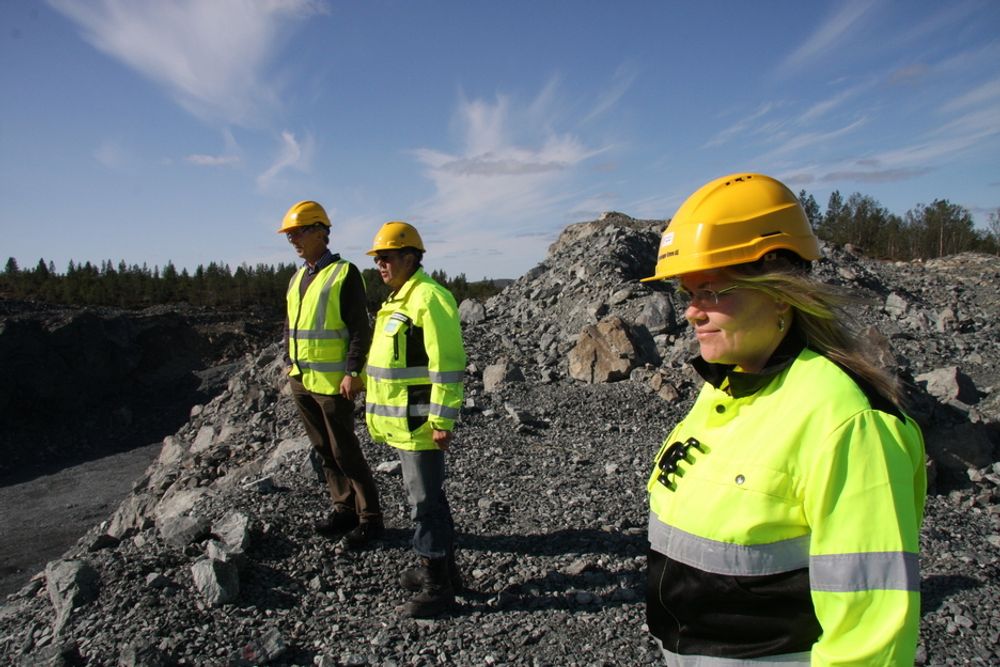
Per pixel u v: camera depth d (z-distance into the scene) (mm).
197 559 4406
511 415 7992
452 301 3854
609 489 5852
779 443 1294
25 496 18250
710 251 1392
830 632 1193
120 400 29062
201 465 8750
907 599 1138
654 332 10922
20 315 29203
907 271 21391
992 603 3848
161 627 3697
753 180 1473
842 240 56875
